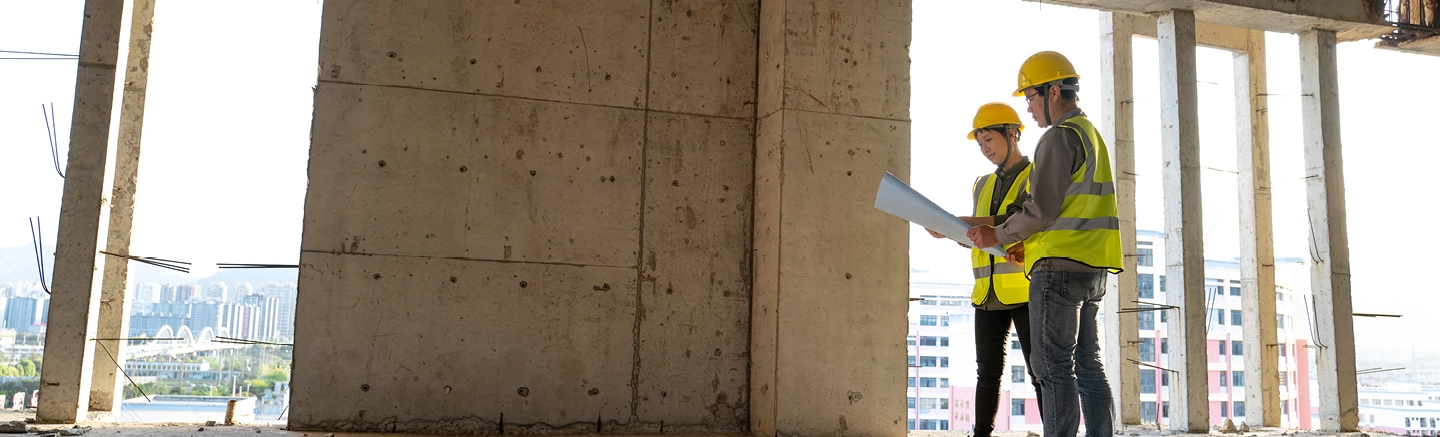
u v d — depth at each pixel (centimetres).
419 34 387
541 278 389
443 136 384
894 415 391
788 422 377
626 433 390
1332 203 550
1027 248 284
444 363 375
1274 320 616
